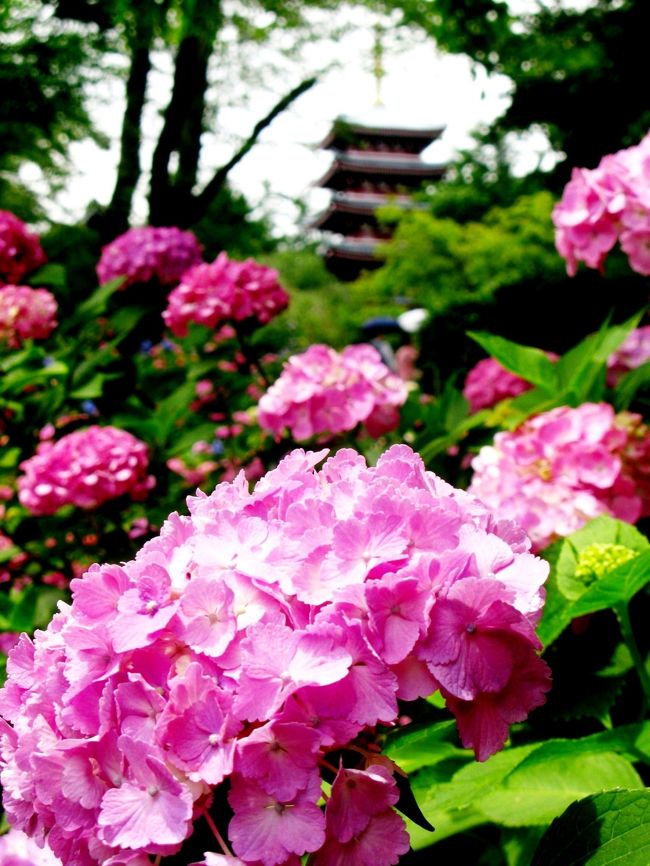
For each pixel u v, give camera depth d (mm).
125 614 947
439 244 16062
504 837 1699
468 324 11438
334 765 962
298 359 3123
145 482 3279
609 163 2678
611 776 1562
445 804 1469
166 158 8344
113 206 8672
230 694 900
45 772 928
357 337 24703
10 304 4215
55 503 3094
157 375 4543
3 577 3424
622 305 10375
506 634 965
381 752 1025
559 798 1557
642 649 1795
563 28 7215
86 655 963
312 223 44719
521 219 14867
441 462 3660
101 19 5789
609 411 2234
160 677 942
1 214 4754
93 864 941
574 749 1340
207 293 3855
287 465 1208
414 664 950
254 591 969
